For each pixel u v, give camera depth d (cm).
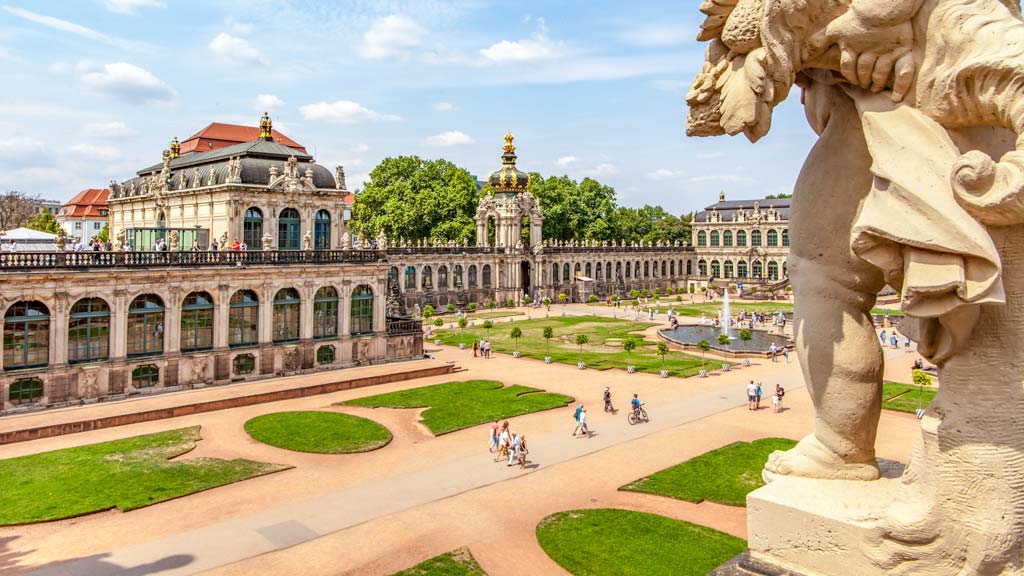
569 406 4869
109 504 2948
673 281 16375
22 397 4409
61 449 3778
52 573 2347
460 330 9150
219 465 3509
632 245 15362
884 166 1030
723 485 3161
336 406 4853
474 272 12269
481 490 3164
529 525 2759
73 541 2611
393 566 2406
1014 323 984
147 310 4938
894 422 4259
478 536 2658
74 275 4531
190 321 5166
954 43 977
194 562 2439
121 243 4894
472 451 3781
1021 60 904
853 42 1048
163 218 7525
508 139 13550
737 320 10100
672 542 2558
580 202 15488
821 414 1233
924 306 991
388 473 3409
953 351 1031
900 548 1037
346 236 6191
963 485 983
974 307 988
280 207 6625
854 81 1103
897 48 1029
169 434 4084
